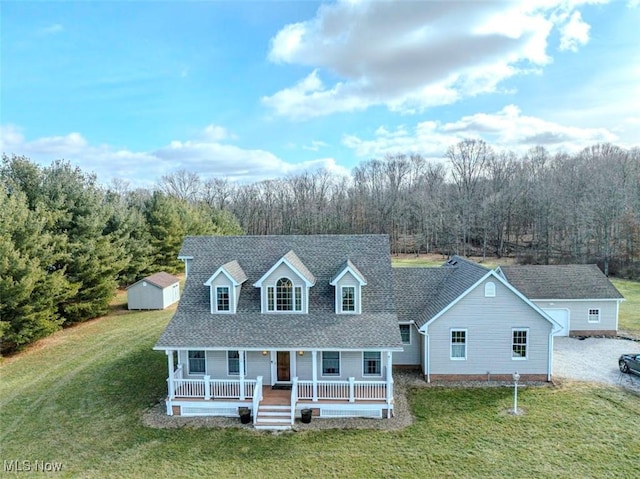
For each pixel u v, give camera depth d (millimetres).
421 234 78812
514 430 15492
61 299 29172
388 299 19812
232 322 18781
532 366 20141
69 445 14898
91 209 33281
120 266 35531
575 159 82062
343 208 89688
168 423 16547
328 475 13000
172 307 38688
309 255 21766
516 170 82250
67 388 20000
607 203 54562
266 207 95000
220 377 19062
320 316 19000
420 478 12750
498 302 20000
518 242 73250
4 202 26031
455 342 20391
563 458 13617
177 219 50844
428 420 16453
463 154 82938
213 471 13281
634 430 15328
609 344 25828
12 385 20453
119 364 23297
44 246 28562
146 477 13000
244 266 21203
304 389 17734
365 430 15812
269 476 12984
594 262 55875
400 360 22203
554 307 27422
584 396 18328
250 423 16594
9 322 23969
